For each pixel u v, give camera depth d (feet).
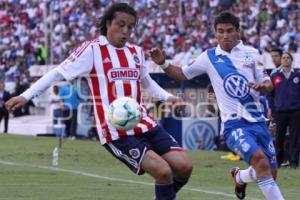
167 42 277.64
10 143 196.75
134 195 99.50
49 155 162.81
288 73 141.08
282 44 234.58
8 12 360.48
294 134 142.20
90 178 119.44
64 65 68.64
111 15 69.87
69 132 226.38
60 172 128.26
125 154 68.44
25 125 256.73
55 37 324.80
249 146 77.00
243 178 87.20
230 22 80.12
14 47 333.62
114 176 122.72
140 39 292.81
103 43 70.03
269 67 174.40
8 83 276.00
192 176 124.36
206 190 105.50
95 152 170.40
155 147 69.82
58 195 99.09
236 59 80.33
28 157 158.10
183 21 286.46
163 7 304.50
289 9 255.70
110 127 68.85
